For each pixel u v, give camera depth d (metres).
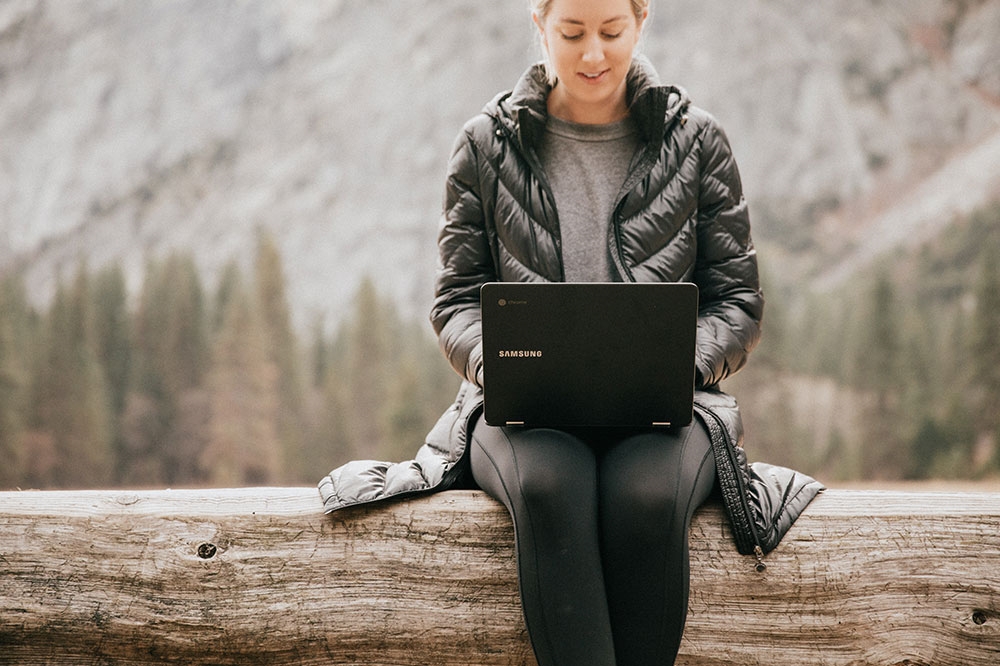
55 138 92.06
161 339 48.12
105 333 47.53
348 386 47.69
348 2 96.31
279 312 47.69
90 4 97.00
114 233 88.31
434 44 91.81
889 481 41.25
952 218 68.62
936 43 82.25
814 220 76.56
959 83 80.00
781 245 75.50
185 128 92.81
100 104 93.38
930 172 76.75
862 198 76.88
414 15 94.12
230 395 45.22
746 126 80.81
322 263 84.50
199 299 49.22
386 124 89.62
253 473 45.06
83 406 42.78
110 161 91.38
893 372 42.56
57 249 87.62
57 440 42.22
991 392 39.94
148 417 46.72
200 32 95.88
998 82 79.44
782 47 82.25
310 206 87.94
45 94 93.94
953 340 42.81
